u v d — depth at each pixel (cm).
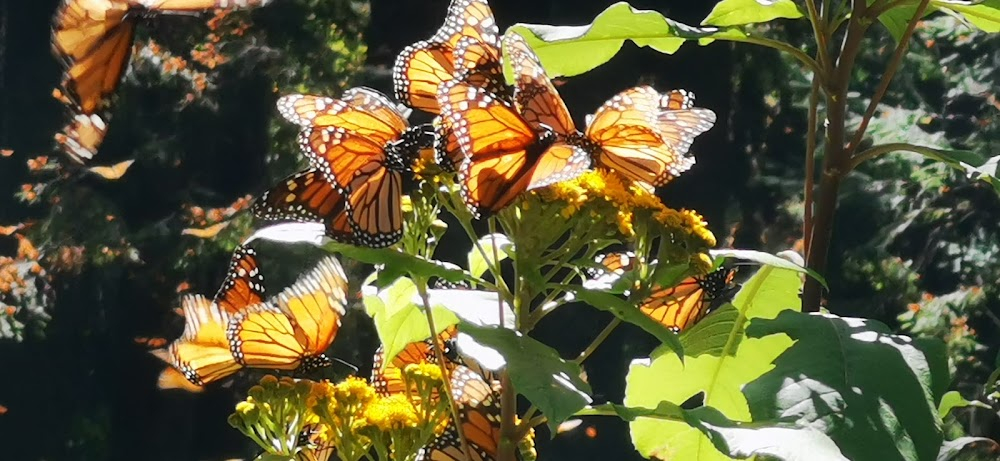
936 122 429
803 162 498
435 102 103
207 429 566
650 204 102
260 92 526
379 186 100
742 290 116
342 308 116
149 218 551
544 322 452
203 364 121
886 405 102
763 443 98
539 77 99
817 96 119
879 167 432
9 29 646
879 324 106
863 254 447
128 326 556
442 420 107
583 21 484
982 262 405
